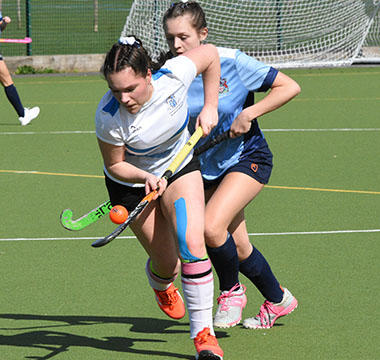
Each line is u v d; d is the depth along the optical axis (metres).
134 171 11.06
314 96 42.22
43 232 19.17
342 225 19.34
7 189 23.58
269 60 51.62
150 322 13.47
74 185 24.03
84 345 12.38
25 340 12.61
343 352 11.93
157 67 10.84
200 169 12.07
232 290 12.88
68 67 54.81
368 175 24.84
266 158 12.66
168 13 12.35
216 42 50.56
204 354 10.96
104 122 10.67
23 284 15.42
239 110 12.72
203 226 11.12
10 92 34.44
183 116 11.16
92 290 15.06
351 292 14.66
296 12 50.66
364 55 54.88
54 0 92.75
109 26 76.62
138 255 17.25
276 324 13.21
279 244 17.83
